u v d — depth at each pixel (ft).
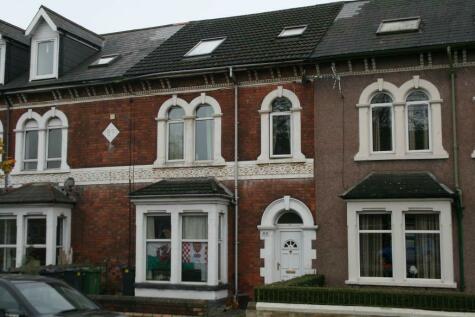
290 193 58.23
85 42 74.90
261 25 70.08
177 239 58.70
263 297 45.91
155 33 77.82
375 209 53.72
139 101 65.51
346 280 55.01
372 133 56.85
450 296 41.81
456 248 52.01
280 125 60.29
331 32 62.85
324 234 56.49
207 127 63.00
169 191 59.26
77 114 68.13
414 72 55.57
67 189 66.33
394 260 52.80
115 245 64.44
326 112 57.98
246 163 60.18
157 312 54.34
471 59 53.78
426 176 53.67
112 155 65.87
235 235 59.62
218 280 57.88
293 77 59.52
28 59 76.64
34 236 65.00
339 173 56.80
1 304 32.12
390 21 61.62
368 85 56.80
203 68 61.77
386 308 42.91
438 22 58.80
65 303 33.73
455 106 53.93
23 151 70.23
